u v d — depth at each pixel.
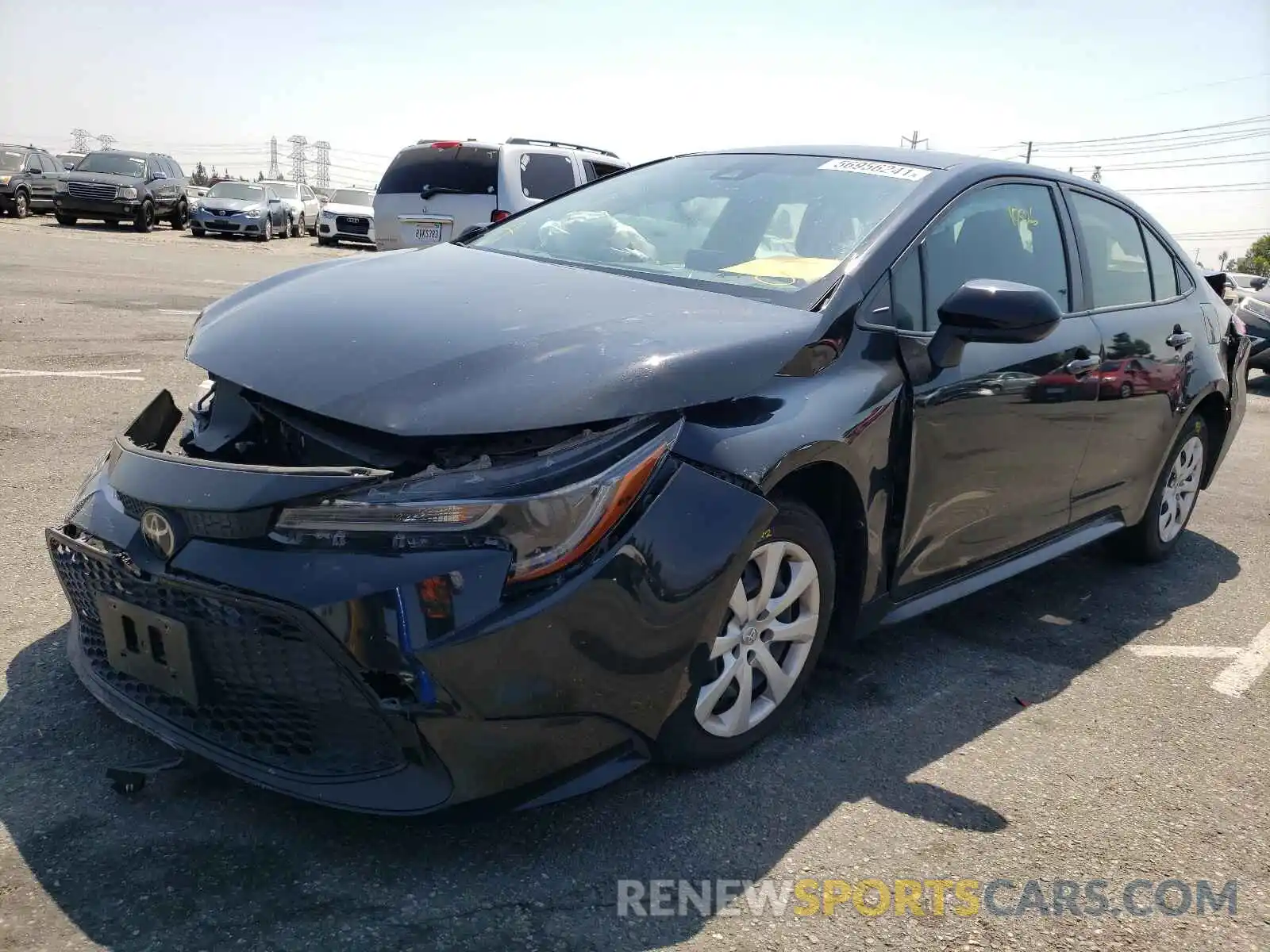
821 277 2.99
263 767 2.23
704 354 2.51
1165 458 4.65
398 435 2.17
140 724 2.38
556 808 2.56
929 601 3.36
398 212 11.46
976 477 3.33
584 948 2.10
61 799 2.39
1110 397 3.96
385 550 2.11
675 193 3.71
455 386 2.28
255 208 24.50
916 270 3.15
